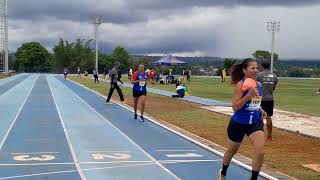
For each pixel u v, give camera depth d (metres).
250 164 9.28
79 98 27.69
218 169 8.98
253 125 7.02
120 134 13.44
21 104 23.02
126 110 20.61
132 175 8.42
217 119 17.59
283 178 8.25
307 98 30.89
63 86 42.16
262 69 12.32
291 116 18.78
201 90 38.84
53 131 13.80
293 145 12.05
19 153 10.29
